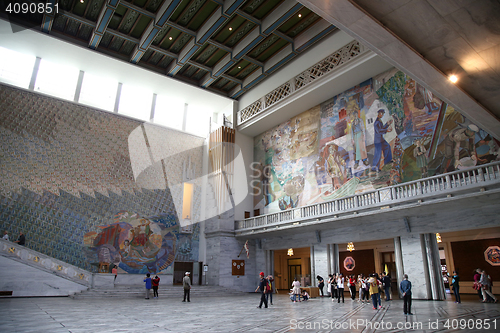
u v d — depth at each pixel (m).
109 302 14.27
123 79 24.30
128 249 21.23
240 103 27.50
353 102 20.70
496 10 5.58
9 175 18.73
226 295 21.45
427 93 17.06
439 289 15.05
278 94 23.97
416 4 5.59
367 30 6.34
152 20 19.75
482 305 11.70
